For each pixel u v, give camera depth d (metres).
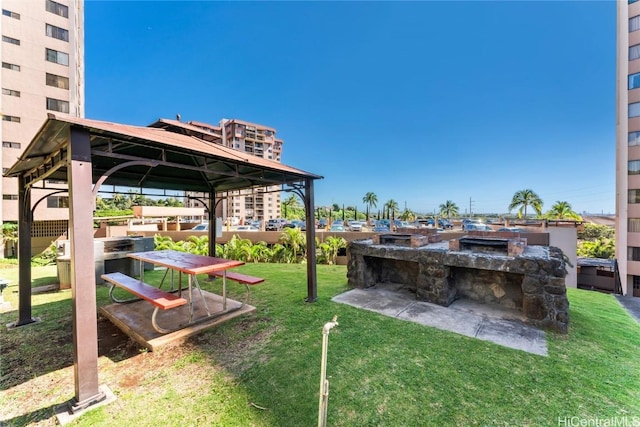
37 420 1.96
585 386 2.31
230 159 3.29
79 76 19.25
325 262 11.13
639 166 14.93
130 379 2.47
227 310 4.10
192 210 21.38
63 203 14.55
